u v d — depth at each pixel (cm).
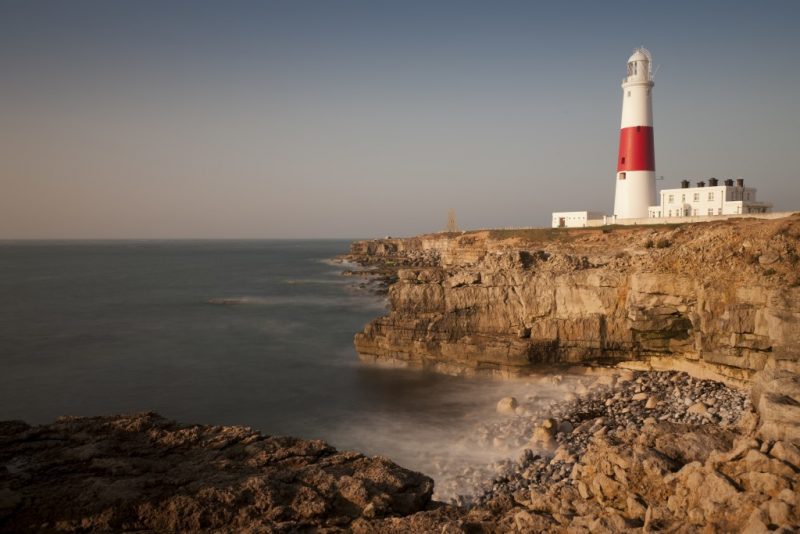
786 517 953
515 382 3897
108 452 1532
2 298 9488
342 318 7362
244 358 5025
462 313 4316
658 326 3612
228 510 1264
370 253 18712
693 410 2859
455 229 16950
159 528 1218
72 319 7300
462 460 2670
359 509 1346
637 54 7681
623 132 7950
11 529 1166
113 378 4397
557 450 2536
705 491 1107
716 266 3409
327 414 3481
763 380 1359
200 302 8994
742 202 7088
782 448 1095
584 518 1235
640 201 7919
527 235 8650
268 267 17425
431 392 3809
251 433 1695
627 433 1596
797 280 3028
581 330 3869
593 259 4331
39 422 3475
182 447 1603
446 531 1209
